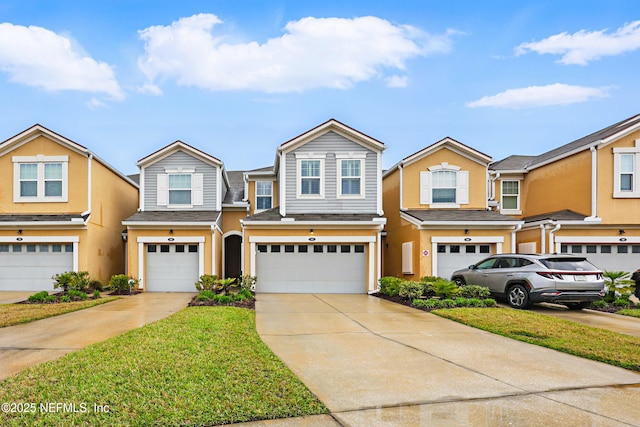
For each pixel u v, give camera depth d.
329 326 8.75
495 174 19.52
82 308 10.95
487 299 11.38
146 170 17.45
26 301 12.29
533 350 6.80
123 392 4.52
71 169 16.27
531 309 11.40
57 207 16.23
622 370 5.76
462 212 16.59
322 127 16.42
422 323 9.12
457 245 15.60
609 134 15.84
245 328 8.09
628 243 15.85
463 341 7.42
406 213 16.50
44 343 6.97
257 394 4.58
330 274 15.84
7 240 15.76
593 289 10.73
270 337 7.66
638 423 4.05
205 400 4.36
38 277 15.93
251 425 3.90
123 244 19.47
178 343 6.58
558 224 15.52
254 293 14.80
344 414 4.20
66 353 6.33
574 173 16.81
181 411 4.08
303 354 6.46
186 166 17.47
